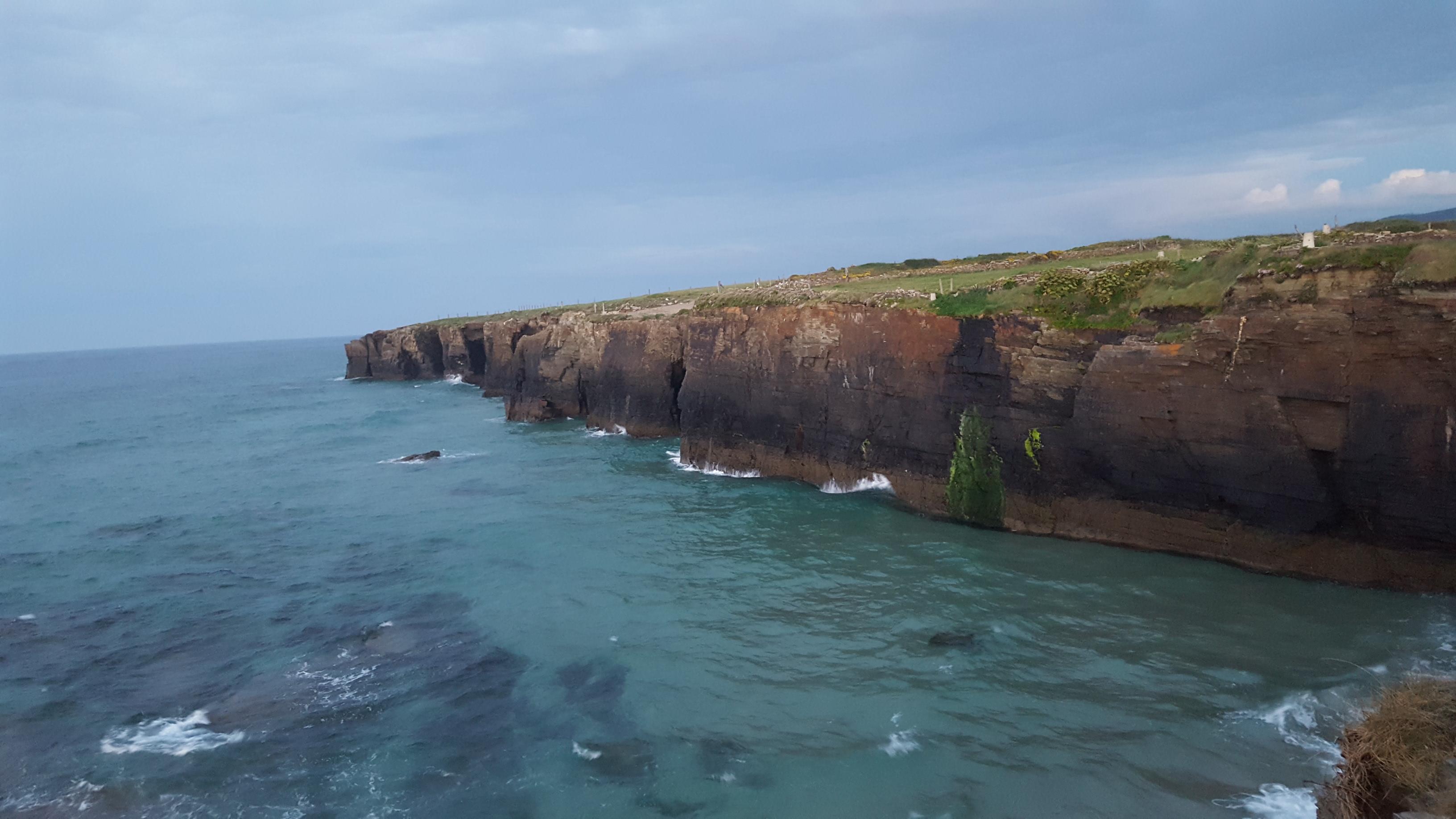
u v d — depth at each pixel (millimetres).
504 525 34656
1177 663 18719
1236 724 16188
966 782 15000
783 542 29656
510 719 18406
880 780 15203
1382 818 10922
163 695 20391
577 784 15789
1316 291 21828
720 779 15625
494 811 15141
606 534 32219
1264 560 23547
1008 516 29250
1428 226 23281
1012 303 29750
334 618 25078
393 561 30719
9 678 21500
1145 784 14578
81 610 26641
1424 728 11625
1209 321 23641
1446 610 20047
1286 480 22719
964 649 20094
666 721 17859
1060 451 27734
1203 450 24094
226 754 17469
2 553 33812
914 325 32469
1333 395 21516
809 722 17391
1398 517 21125
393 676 20797
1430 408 20156
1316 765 14703
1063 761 15391
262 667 21766
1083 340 27172
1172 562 24812
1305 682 17484
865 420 34969
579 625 23344
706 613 23641
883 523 31094
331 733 18172
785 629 22109
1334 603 21047
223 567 31078
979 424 29891
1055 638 20375
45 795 16141
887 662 19766
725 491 38094
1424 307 19984
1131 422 25438
